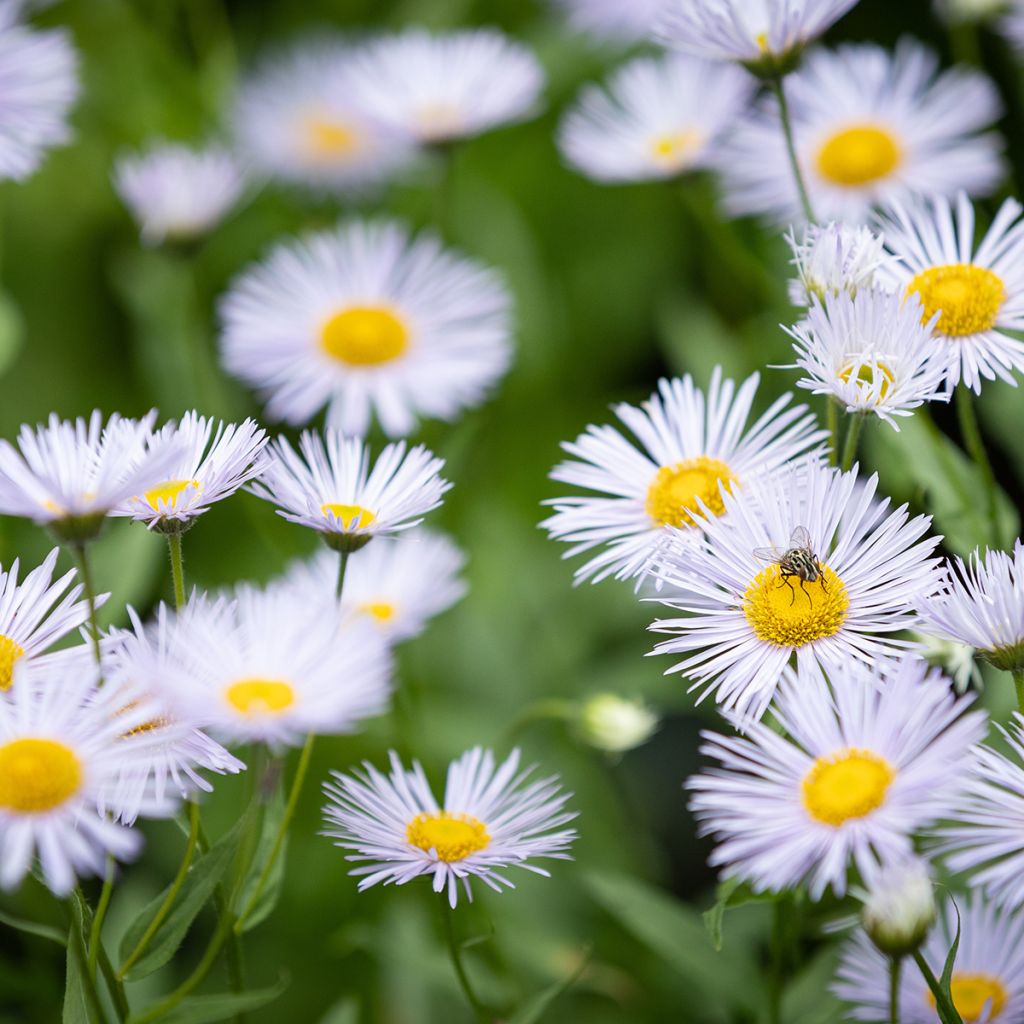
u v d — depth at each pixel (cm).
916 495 64
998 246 61
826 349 57
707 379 77
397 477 59
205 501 56
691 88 79
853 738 55
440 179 85
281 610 55
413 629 67
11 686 56
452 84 83
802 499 57
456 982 65
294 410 75
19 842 52
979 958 59
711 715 80
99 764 53
